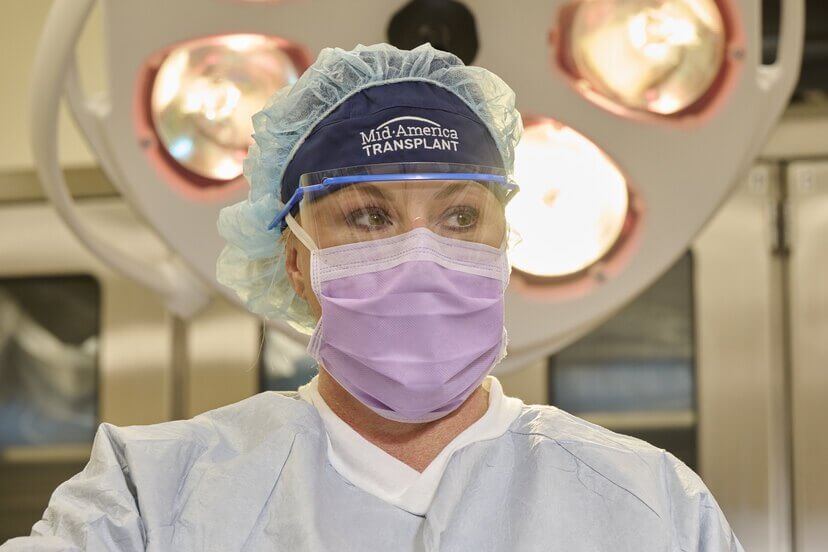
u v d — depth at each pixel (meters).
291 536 1.39
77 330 2.85
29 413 2.84
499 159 1.54
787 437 2.55
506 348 1.58
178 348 2.79
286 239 1.57
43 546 1.31
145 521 1.37
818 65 2.54
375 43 1.58
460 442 1.48
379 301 1.40
